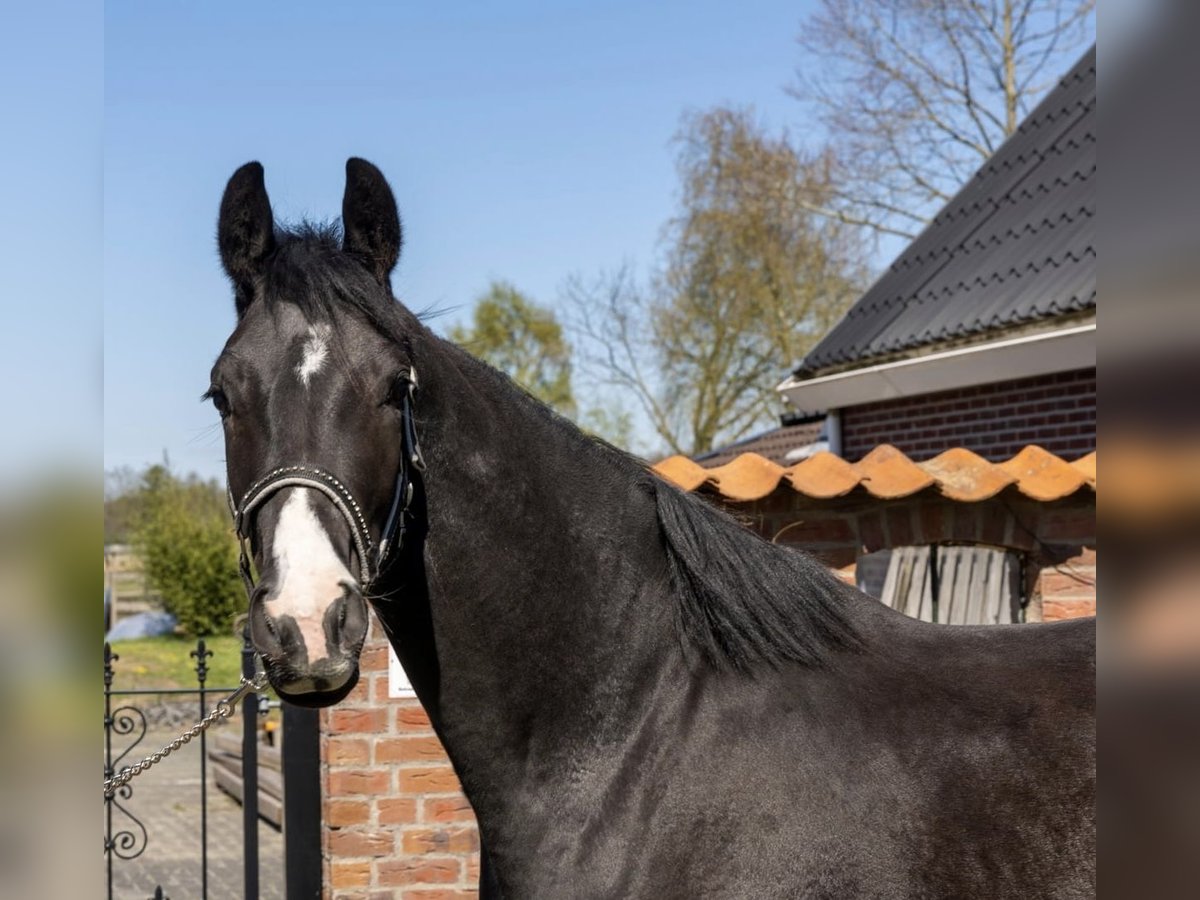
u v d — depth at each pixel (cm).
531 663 215
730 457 1404
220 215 216
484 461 215
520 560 215
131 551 2130
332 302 203
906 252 1134
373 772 422
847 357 1016
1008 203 1041
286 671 178
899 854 200
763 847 203
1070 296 802
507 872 216
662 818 207
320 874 437
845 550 482
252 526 196
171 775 1095
